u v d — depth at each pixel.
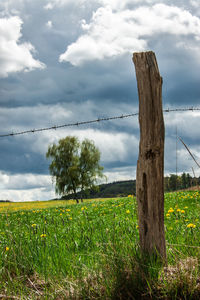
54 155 50.50
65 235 5.65
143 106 2.96
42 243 4.28
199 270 2.81
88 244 4.29
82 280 3.00
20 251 3.85
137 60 3.01
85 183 49.47
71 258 3.78
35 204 33.00
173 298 2.58
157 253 2.87
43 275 3.44
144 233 2.95
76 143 51.09
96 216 10.49
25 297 2.95
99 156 51.34
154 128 2.92
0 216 12.98
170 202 12.02
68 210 15.15
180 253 3.20
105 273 2.90
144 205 2.95
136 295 2.68
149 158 2.92
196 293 2.61
